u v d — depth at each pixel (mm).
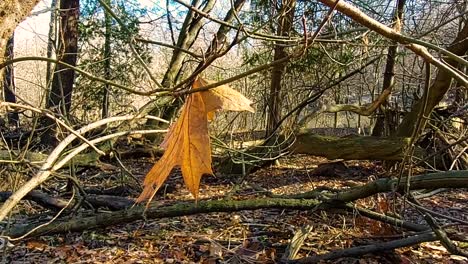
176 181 8648
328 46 9109
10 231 5129
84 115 9477
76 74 9430
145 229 5750
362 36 3680
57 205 5938
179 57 8984
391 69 10742
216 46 1435
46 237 5402
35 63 9195
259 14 8727
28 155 6523
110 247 5172
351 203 5797
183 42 8992
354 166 10875
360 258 4828
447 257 4918
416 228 5246
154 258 4902
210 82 1196
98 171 9281
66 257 4848
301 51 1279
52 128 6062
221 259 4863
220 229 5793
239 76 1214
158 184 1148
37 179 2174
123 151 8930
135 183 7871
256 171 10031
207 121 1152
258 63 10289
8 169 5797
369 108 9016
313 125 16688
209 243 5301
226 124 9938
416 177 5148
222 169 9438
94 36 10336
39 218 5977
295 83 12305
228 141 9906
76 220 5363
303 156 12680
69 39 8922
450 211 6859
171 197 7645
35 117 5508
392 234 5359
